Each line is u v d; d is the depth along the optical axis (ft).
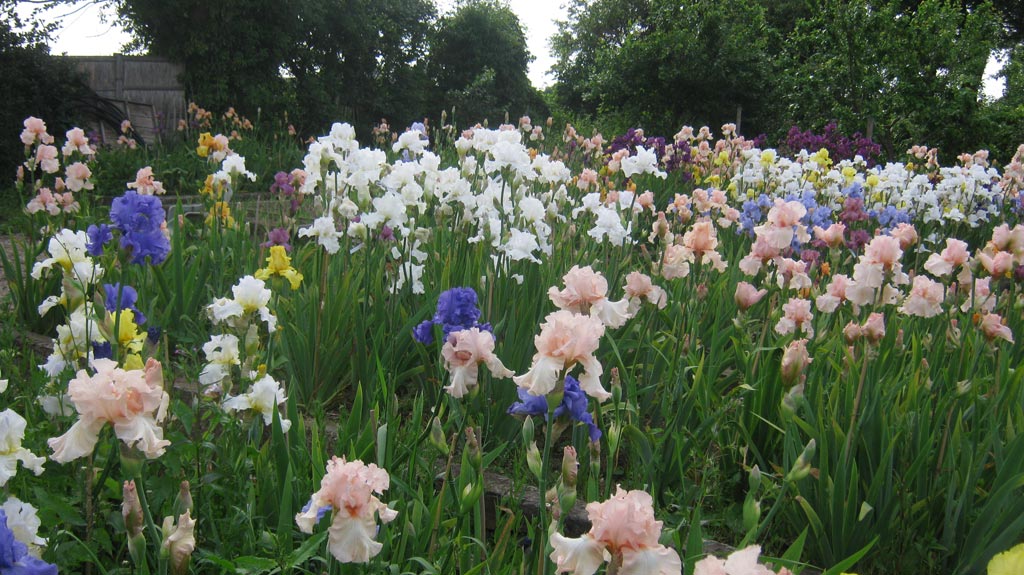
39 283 16.72
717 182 30.58
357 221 16.46
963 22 63.77
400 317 14.42
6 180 44.19
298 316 14.17
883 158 54.08
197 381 11.16
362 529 6.29
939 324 14.20
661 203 29.73
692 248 14.29
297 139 70.64
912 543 10.07
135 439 6.13
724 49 73.46
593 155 34.30
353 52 81.20
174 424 10.14
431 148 45.57
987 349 12.30
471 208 16.43
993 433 10.25
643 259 20.43
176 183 40.83
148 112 59.52
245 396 9.41
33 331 16.96
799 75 64.44
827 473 9.92
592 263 16.21
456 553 8.15
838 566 7.30
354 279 15.46
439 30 107.45
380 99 83.46
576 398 7.30
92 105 53.83
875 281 11.89
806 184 29.78
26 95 48.01
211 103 64.69
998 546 9.06
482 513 8.45
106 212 28.27
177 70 65.31
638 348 12.69
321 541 7.23
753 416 11.62
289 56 74.38
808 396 11.48
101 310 9.08
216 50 65.31
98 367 6.26
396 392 13.99
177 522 6.43
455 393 8.11
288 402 10.32
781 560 7.48
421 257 15.85
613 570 5.14
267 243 17.66
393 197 14.82
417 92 88.84
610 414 11.59
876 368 11.82
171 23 64.03
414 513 8.20
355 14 79.77
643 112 77.82
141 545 6.39
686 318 13.89
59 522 8.08
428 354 13.41
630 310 12.82
